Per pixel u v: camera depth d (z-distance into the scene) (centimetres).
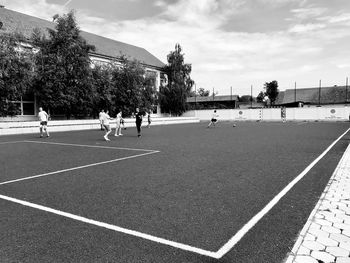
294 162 881
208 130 2452
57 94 2323
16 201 519
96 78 2747
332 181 635
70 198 535
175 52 4612
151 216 441
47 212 462
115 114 3156
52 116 2688
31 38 2422
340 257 316
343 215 436
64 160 951
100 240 360
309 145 1302
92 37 4097
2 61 1909
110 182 652
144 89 3412
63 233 381
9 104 2123
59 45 2398
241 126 3069
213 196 542
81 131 2377
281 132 2123
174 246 344
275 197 533
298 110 4272
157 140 1605
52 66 2273
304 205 488
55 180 675
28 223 416
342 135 1809
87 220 426
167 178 687
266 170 768
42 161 933
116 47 4247
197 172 750
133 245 347
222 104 5766
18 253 329
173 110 4562
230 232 383
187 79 4738
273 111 4431
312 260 310
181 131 2342
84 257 319
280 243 350
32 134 2069
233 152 1105
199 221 420
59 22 2441
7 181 668
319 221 413
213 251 332
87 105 2619
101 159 966
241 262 308
